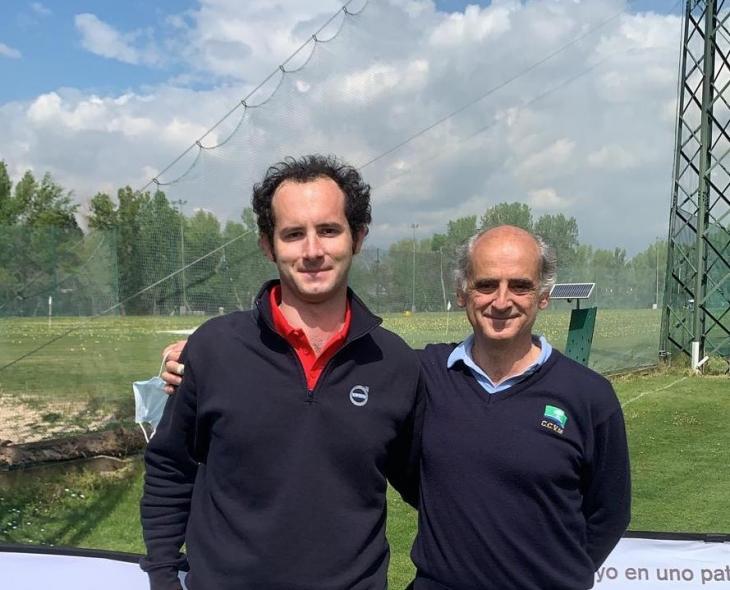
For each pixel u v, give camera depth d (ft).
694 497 19.92
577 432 6.77
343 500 6.24
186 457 6.82
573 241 64.75
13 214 144.66
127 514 18.45
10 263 25.04
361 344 6.46
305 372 6.26
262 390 6.20
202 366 6.41
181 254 25.62
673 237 53.31
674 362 51.57
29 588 8.80
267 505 6.13
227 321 6.62
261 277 26.68
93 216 41.29
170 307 25.55
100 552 8.73
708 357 51.26
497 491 6.72
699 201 51.26
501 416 6.82
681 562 9.15
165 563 6.73
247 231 26.05
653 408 34.27
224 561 6.14
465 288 7.27
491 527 6.73
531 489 6.66
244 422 6.14
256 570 6.05
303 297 6.34
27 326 25.45
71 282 25.54
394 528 17.20
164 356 7.13
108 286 25.26
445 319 48.14
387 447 6.52
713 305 59.11
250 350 6.34
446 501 6.90
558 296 33.68
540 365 6.95
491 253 6.89
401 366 6.63
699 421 30.89
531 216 52.21
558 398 6.81
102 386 25.48
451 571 6.89
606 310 66.08
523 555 6.66
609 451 6.89
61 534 16.94
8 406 25.39
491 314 6.93
